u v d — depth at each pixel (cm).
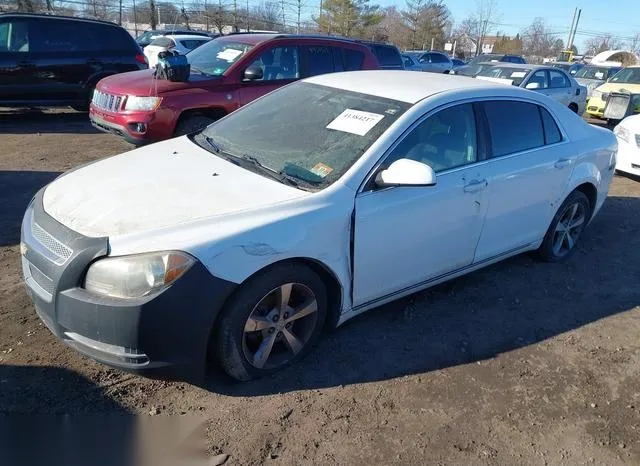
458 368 320
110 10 2925
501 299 407
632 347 357
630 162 773
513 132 395
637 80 1527
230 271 255
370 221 303
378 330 351
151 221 262
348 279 307
